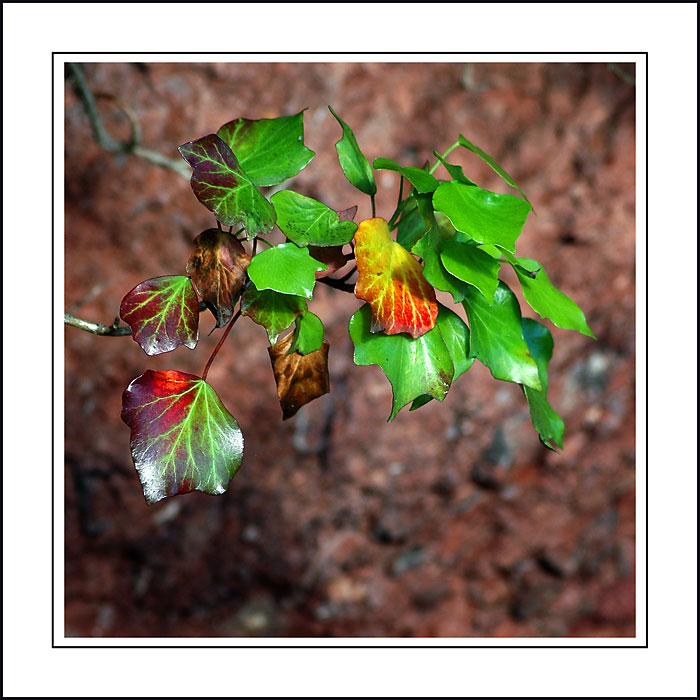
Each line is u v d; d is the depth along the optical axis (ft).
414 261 2.49
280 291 2.42
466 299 2.53
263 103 5.32
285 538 5.90
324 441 5.79
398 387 2.47
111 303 5.43
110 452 5.61
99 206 5.32
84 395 5.54
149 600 5.84
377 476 5.86
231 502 5.83
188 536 5.83
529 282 2.61
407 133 5.50
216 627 5.93
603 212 5.78
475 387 5.87
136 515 5.73
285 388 2.59
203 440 2.45
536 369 2.54
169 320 2.46
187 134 5.27
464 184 2.49
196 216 5.40
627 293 5.93
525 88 5.57
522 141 5.63
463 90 5.51
